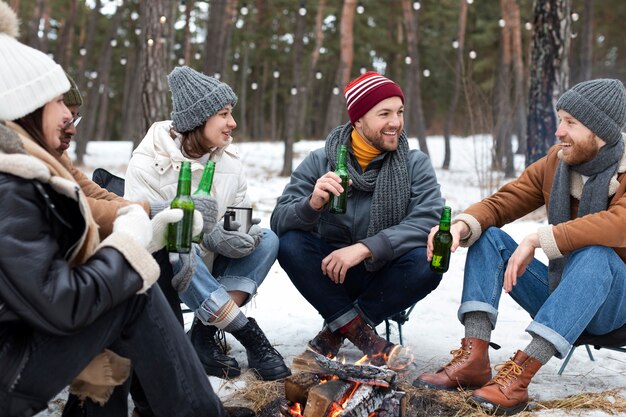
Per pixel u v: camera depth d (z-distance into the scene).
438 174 17.14
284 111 42.84
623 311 2.72
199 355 3.02
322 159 3.32
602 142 2.73
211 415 2.16
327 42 30.44
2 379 1.80
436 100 31.00
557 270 2.86
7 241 1.70
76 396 2.16
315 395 2.29
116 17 22.22
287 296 4.81
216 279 3.10
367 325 3.17
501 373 2.67
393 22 28.06
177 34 31.64
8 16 1.95
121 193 3.11
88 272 1.82
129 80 30.58
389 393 2.43
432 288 3.10
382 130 3.10
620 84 2.73
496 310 2.83
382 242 2.99
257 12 28.61
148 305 2.02
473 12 23.80
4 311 1.74
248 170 17.27
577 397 2.73
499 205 3.03
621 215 2.63
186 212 2.33
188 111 2.92
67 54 27.30
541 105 10.95
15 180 1.75
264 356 2.96
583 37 17.67
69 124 2.48
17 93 1.89
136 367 2.06
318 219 3.21
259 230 3.08
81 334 1.88
